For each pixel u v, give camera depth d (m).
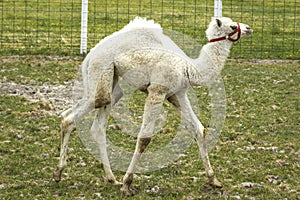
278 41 19.56
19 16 22.42
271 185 8.83
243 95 13.51
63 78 14.52
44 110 12.03
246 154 10.04
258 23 22.42
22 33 19.73
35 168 9.18
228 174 9.19
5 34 19.50
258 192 8.52
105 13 23.06
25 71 15.01
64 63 16.00
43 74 14.80
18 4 24.47
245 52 17.89
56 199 8.09
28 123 11.22
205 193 8.46
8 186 8.48
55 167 9.26
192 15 22.86
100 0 25.48
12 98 12.73
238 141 10.67
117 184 8.66
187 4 24.98
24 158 9.59
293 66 16.39
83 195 8.28
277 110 12.49
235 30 8.36
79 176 8.95
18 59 16.27
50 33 19.88
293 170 9.41
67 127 8.50
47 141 10.34
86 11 16.86
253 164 9.62
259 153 10.11
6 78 14.27
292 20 23.12
